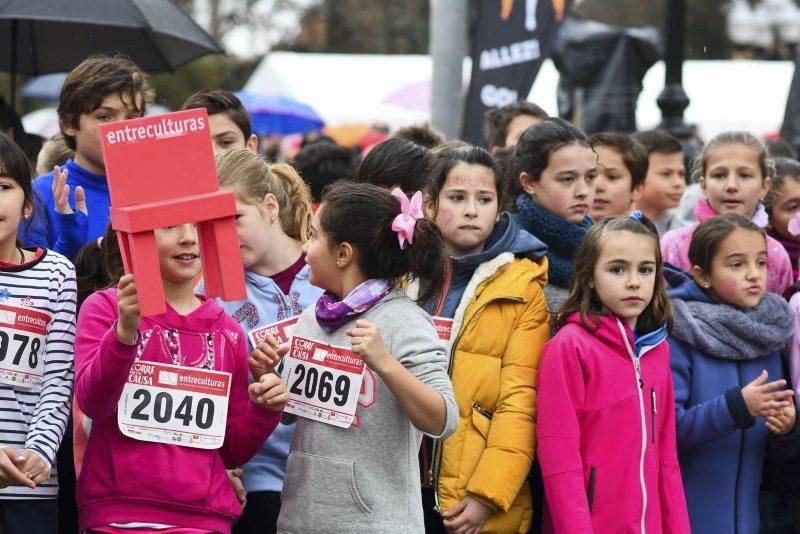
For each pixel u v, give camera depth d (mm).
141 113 14023
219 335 10633
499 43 22609
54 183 12969
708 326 13273
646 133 19641
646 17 74250
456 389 12250
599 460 12039
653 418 12273
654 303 12508
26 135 19500
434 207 12844
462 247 12812
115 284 11734
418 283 12844
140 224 9094
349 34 76812
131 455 10188
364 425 10602
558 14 22391
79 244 13078
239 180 12172
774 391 13219
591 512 11984
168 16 18562
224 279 9414
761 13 78875
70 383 10930
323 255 10867
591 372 12086
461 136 23344
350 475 10492
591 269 12336
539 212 13547
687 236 15625
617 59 28984
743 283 13273
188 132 9359
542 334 12523
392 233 10805
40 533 10938
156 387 10289
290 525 10672
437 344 10695
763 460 13562
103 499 10180
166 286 10555
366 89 46188
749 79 46062
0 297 10883
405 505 10562
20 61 20141
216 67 70000
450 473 12109
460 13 26062
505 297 12406
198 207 9273
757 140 15852
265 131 42406
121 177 9203
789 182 16141
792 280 15328
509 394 12211
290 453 10953
